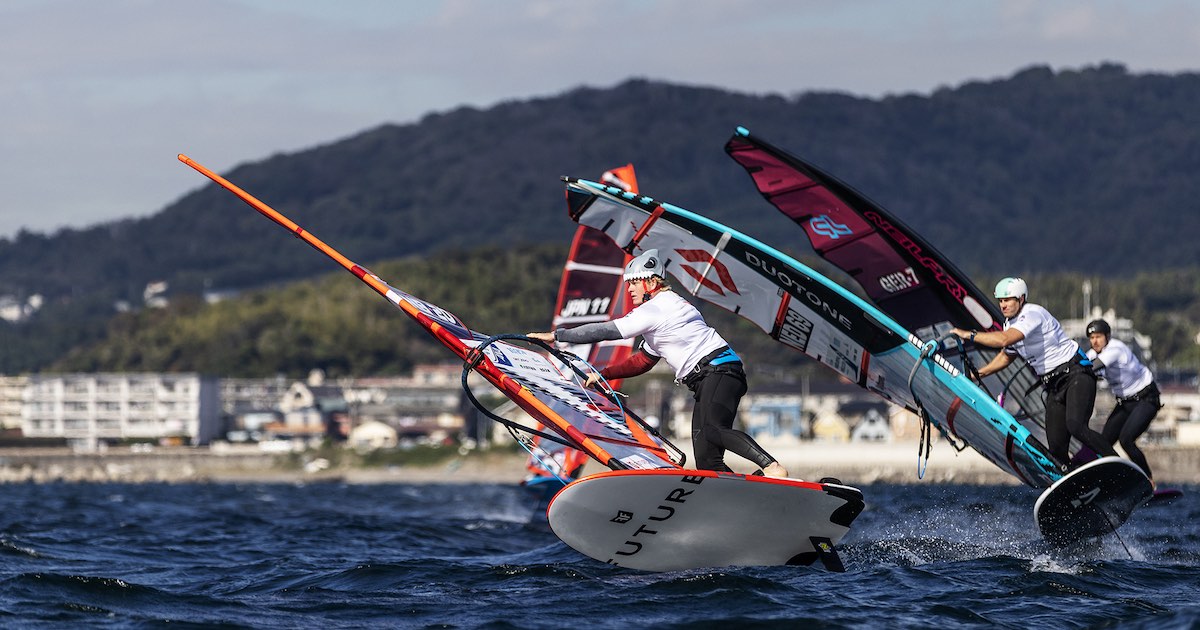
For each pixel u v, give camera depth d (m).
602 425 36.66
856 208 43.00
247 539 56.66
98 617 30.12
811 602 30.58
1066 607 30.22
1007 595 31.80
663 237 42.53
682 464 37.12
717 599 30.91
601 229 42.91
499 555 47.34
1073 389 40.03
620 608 30.28
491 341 36.09
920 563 38.97
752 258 41.94
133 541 54.97
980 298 43.19
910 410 44.34
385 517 80.88
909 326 46.19
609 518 33.72
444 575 36.84
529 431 36.03
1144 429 43.62
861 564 38.75
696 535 34.47
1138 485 38.56
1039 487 43.16
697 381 34.91
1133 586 33.56
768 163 42.62
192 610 31.44
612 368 37.66
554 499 33.78
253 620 29.89
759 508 33.56
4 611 30.42
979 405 41.09
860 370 43.97
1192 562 40.06
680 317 34.78
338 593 34.28
